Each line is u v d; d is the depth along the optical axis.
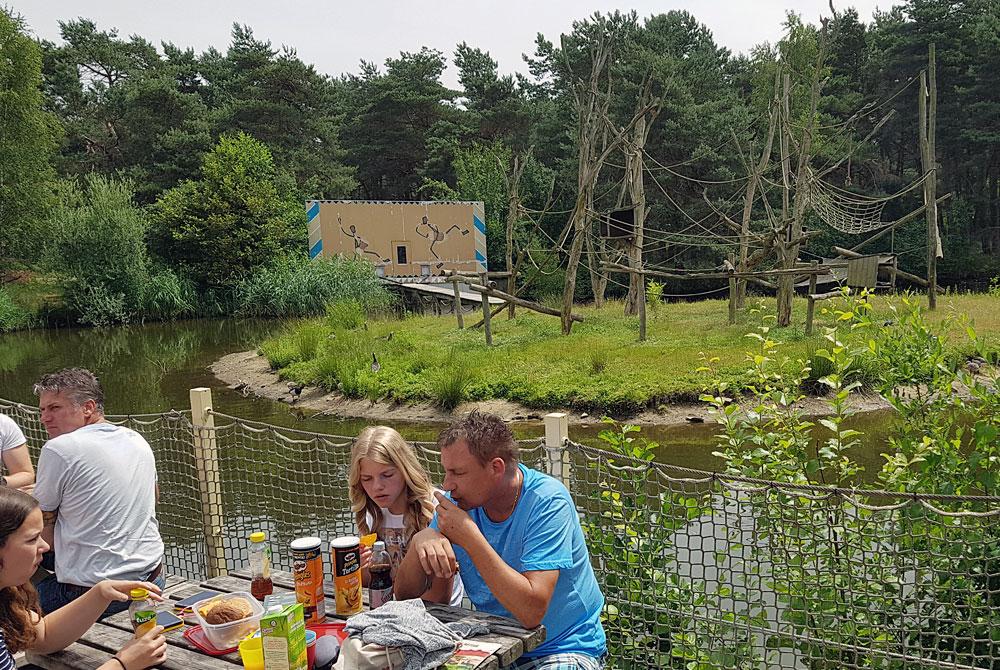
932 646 3.78
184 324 31.59
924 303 20.47
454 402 13.30
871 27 46.97
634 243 22.12
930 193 19.48
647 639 3.91
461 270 32.91
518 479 3.14
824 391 11.73
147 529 4.12
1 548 2.74
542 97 55.34
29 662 3.11
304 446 10.39
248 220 35.31
